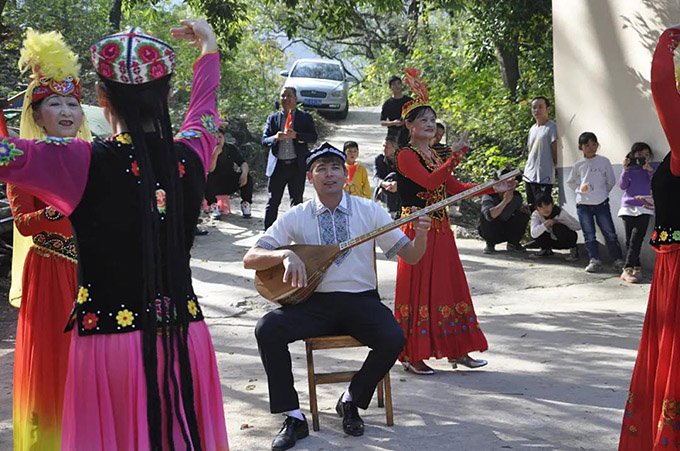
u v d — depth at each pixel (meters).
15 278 3.90
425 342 5.32
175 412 2.45
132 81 2.51
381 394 4.74
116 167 2.45
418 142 5.36
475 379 5.27
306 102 22.64
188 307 2.57
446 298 5.38
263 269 4.21
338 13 12.54
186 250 2.59
